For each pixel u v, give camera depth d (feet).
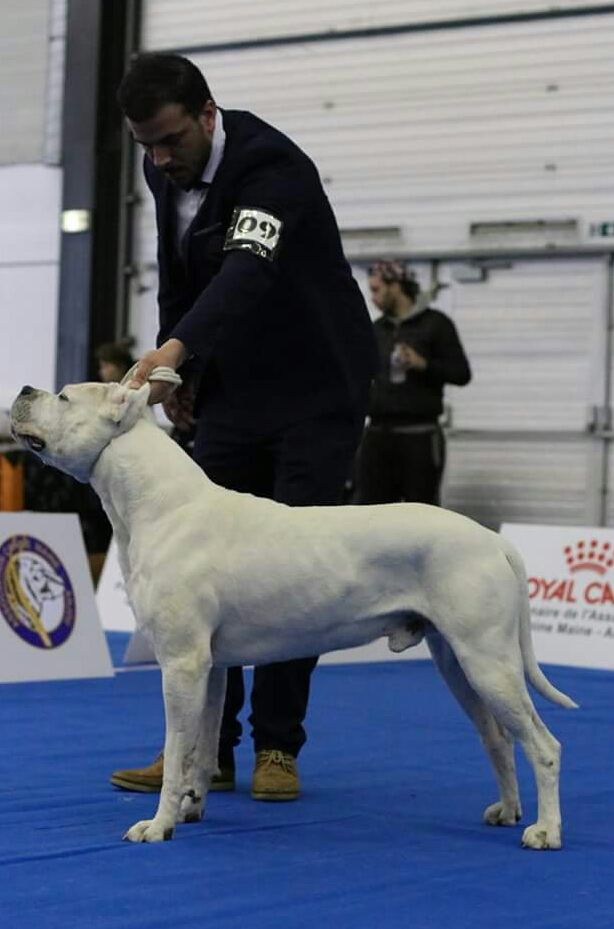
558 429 44.39
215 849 14.03
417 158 46.91
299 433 17.11
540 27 44.83
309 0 48.91
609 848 14.43
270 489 17.85
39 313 52.85
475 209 45.91
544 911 11.93
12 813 15.51
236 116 16.53
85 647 27.50
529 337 44.93
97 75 51.57
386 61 47.50
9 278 53.47
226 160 16.26
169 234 17.17
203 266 16.75
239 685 17.39
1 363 53.47
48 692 25.40
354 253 48.08
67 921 11.27
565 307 44.37
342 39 48.29
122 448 14.73
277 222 15.84
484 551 14.32
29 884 12.43
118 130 51.83
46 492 41.75
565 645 33.06
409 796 17.17
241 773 18.66
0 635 26.22
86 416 14.67
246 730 22.50
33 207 53.06
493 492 45.37
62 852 13.65
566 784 18.25
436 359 38.93
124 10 52.01
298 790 16.94
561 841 14.53
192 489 14.75
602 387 43.75
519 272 45.19
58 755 19.49
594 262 43.93
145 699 25.03
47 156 52.75
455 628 14.20
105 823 15.11
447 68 46.39
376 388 39.27
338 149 48.44
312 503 17.03
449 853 14.08
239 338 17.08
